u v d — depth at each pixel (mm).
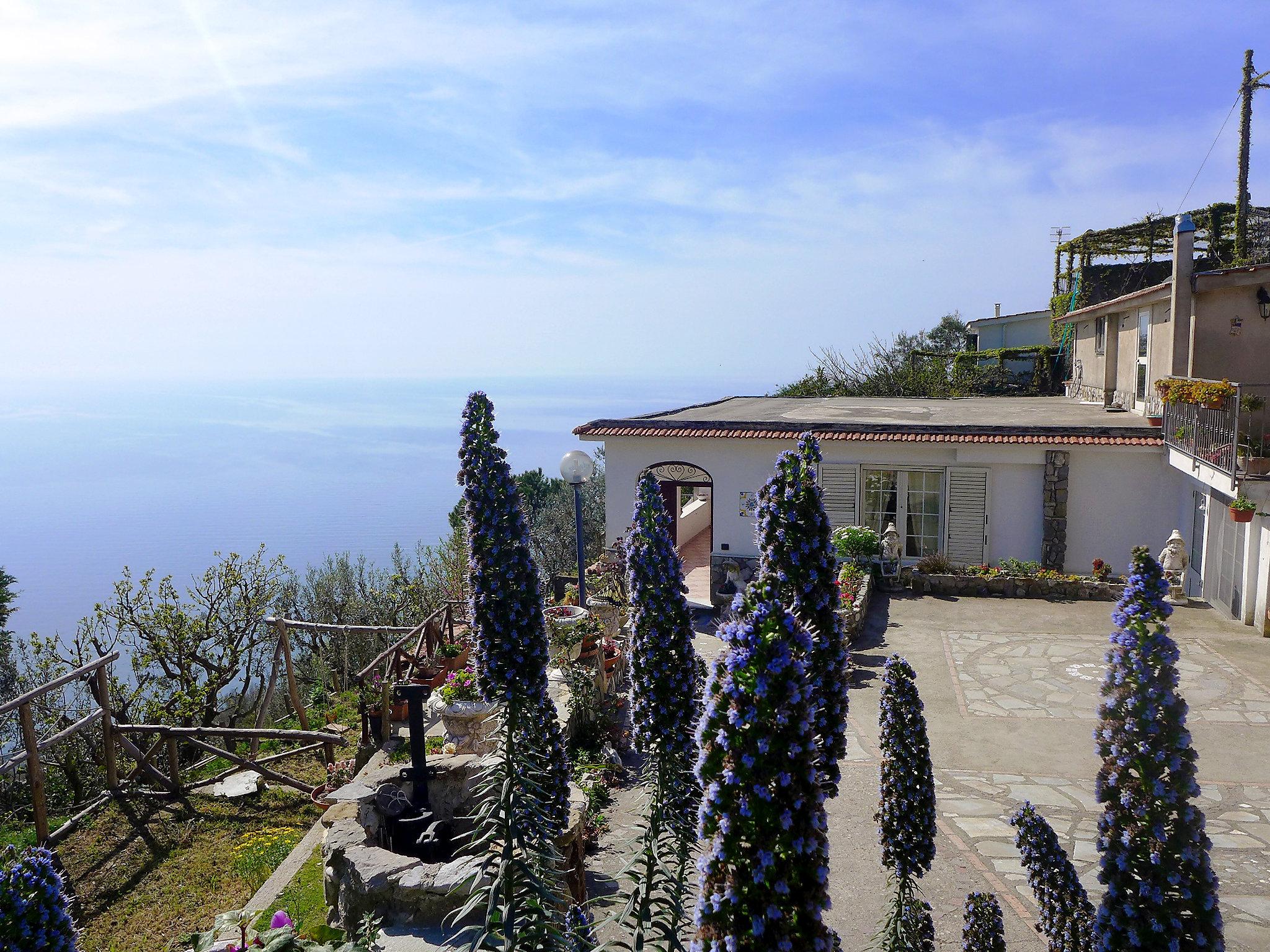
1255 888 7637
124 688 12641
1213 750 10531
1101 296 32594
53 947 3629
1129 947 3604
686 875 4711
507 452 4988
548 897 4762
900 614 16578
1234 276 17125
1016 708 12156
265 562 14023
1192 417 16016
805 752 2787
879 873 8086
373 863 6375
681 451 18984
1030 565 17891
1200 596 17078
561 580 17828
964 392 38406
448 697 8953
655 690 4934
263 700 11008
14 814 10164
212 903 7504
